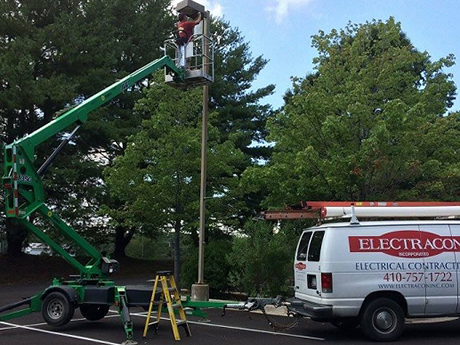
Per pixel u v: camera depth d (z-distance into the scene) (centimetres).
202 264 1414
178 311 1031
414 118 1388
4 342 937
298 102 1509
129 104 2703
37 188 1051
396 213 987
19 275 2528
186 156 1653
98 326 1108
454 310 929
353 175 1357
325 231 948
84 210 2425
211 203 1683
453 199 1442
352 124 1404
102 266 1140
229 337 979
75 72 2486
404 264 930
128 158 1650
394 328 913
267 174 1455
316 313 899
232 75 3002
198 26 1312
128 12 2789
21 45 2262
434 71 1656
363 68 1622
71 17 2461
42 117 2533
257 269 1434
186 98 1702
